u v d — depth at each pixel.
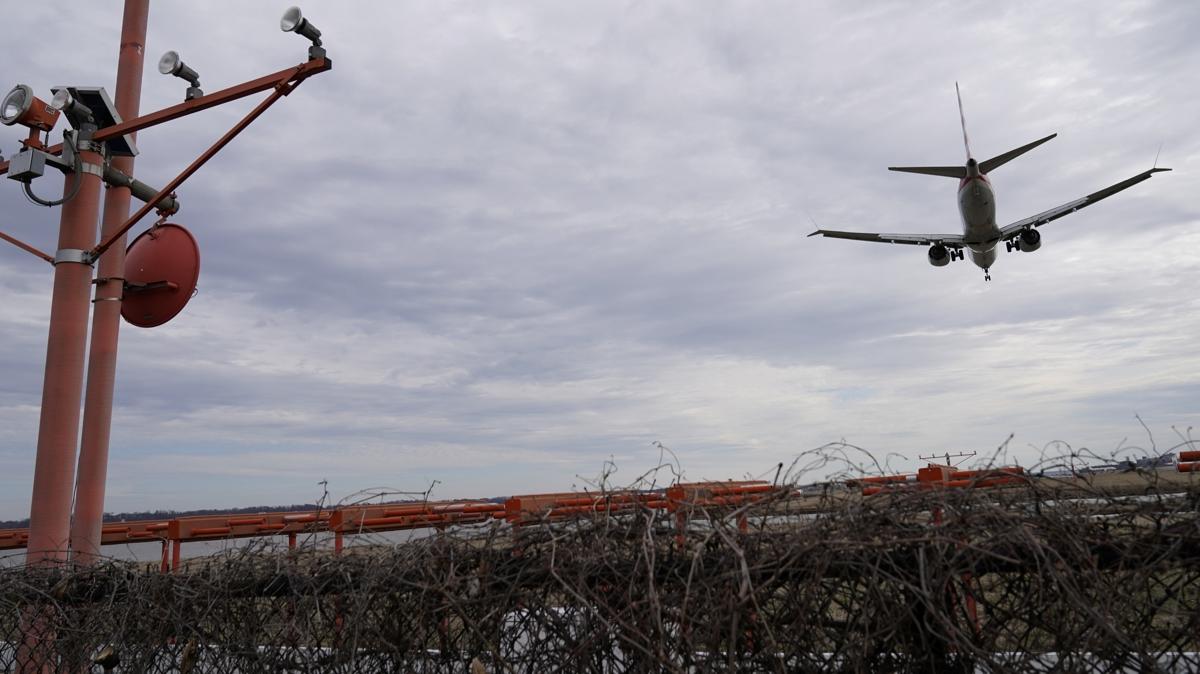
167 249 9.52
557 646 3.27
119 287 9.30
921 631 2.85
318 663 3.77
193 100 8.31
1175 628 2.81
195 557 4.46
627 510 3.36
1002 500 3.05
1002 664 2.84
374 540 3.87
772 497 3.19
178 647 4.24
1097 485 3.03
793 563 2.95
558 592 3.32
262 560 4.14
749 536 3.09
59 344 8.23
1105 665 2.82
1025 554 2.88
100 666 4.68
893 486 3.14
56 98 8.46
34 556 7.33
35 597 4.86
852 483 3.20
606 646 3.18
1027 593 2.93
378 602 3.68
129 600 4.45
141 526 9.48
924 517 3.07
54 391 8.12
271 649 3.91
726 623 2.97
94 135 8.66
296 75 7.83
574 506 3.72
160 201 8.77
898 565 2.95
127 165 9.60
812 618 2.99
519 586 3.36
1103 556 2.89
